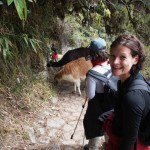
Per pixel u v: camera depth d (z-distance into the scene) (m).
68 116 4.29
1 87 4.17
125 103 1.66
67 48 5.93
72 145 3.60
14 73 4.39
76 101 4.79
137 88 1.66
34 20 4.80
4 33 4.16
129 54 1.68
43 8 4.94
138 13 5.16
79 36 6.21
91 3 4.64
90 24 5.17
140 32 5.33
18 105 4.11
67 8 4.95
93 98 2.87
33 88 4.59
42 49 5.00
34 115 4.09
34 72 4.88
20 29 4.55
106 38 6.11
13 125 3.75
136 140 1.82
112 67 1.75
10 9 4.32
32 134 3.70
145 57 1.74
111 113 2.17
